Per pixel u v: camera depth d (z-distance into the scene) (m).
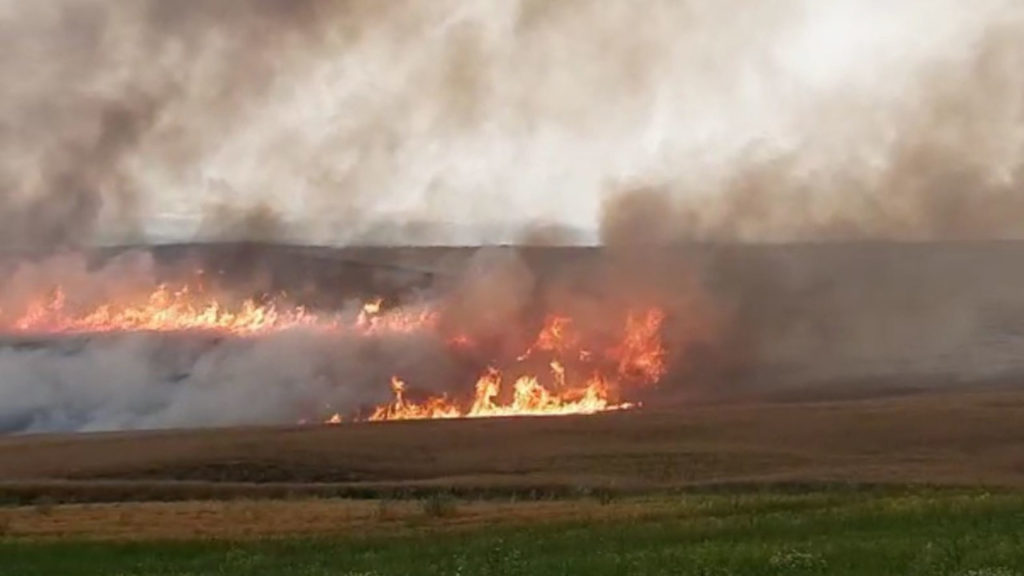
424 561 22.92
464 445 73.19
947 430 70.56
